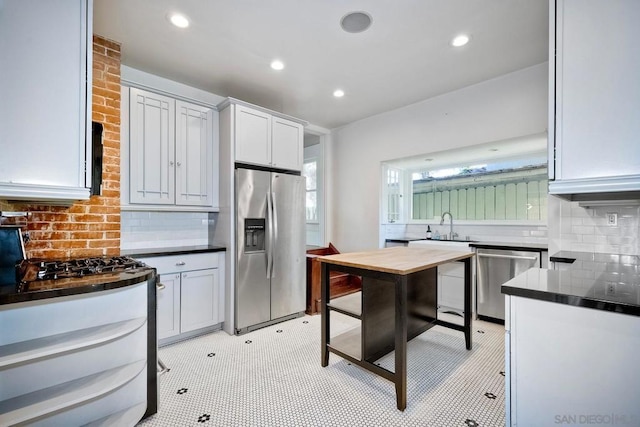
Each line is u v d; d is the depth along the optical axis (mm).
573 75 1368
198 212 3346
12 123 1372
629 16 1263
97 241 2338
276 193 3258
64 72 1488
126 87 2631
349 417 1713
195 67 2887
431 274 2713
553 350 1124
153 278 1727
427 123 3723
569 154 1374
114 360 1555
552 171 1413
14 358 1187
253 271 3049
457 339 2783
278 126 3410
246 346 2674
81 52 1529
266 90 3432
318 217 5129
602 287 1194
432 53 2666
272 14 2131
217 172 3195
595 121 1320
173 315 2689
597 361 1041
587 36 1341
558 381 1114
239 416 1723
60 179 1472
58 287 1312
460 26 2281
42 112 1435
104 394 1369
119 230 2447
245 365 2320
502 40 2471
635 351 977
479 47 2574
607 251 2381
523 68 2957
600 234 2410
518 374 1197
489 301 3160
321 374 2189
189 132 3002
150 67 2877
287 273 3350
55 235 2170
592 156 1324
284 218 3328
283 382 2080
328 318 2311
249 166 3295
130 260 2029
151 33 2340
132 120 2652
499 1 2008
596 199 1942
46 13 1451
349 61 2795
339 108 4035
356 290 4258
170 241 3186
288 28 2295
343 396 1914
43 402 1259
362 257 2289
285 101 3770
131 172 2641
